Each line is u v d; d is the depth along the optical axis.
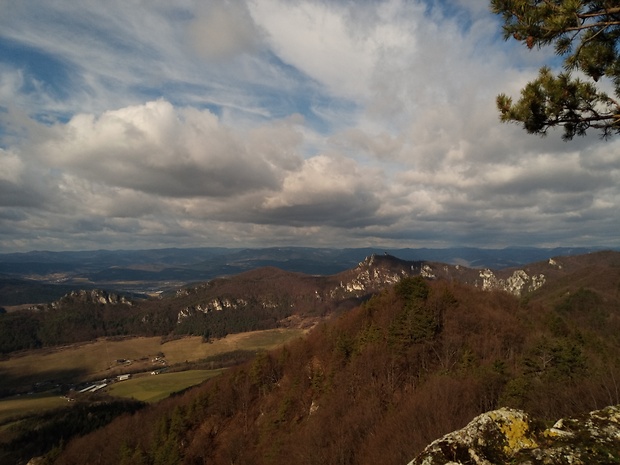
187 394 117.50
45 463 99.31
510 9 10.02
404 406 46.75
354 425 51.34
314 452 49.25
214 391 97.00
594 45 9.83
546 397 25.73
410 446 36.47
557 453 5.57
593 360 44.88
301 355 94.56
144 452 88.44
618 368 29.88
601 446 5.52
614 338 93.69
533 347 49.31
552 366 41.62
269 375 97.38
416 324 69.44
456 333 70.38
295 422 70.56
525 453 5.86
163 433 89.56
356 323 92.38
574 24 9.16
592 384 22.94
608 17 9.23
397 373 62.62
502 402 32.94
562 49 10.07
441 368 59.84
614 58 9.82
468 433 6.81
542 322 88.94
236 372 105.38
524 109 10.48
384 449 40.25
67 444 106.50
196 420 90.19
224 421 88.12
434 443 6.88
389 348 68.25
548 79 10.13
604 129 10.60
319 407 63.50
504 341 70.12
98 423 132.12
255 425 81.44
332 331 96.88
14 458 112.81
